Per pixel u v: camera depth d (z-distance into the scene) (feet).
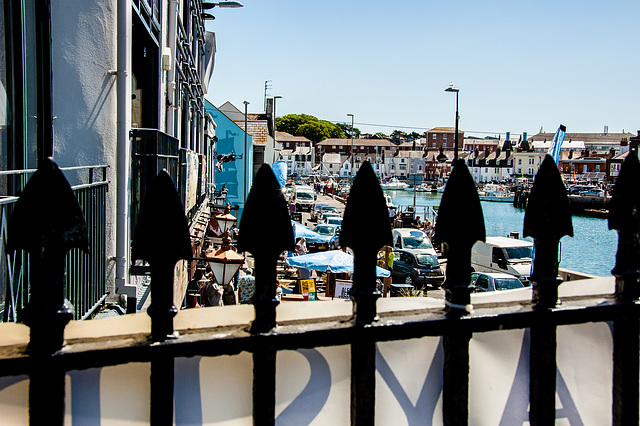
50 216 4.17
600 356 6.38
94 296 17.29
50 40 17.75
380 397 5.48
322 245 98.68
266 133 160.25
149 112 31.07
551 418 5.60
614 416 5.99
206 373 5.01
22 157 15.52
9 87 14.85
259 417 4.72
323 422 5.29
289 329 4.82
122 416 4.76
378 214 5.16
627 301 5.86
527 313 5.45
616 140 645.10
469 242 5.39
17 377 4.50
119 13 21.22
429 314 5.37
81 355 4.16
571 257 123.24
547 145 570.46
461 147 618.85
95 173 20.83
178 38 40.37
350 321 5.09
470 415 5.79
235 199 130.00
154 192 4.60
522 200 293.43
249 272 46.09
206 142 89.86
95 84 20.95
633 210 5.89
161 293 4.57
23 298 11.69
